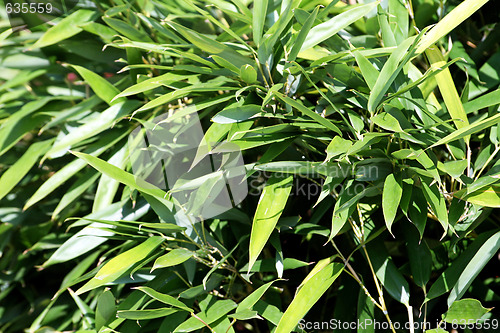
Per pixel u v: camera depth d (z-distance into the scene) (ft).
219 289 2.49
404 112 2.34
